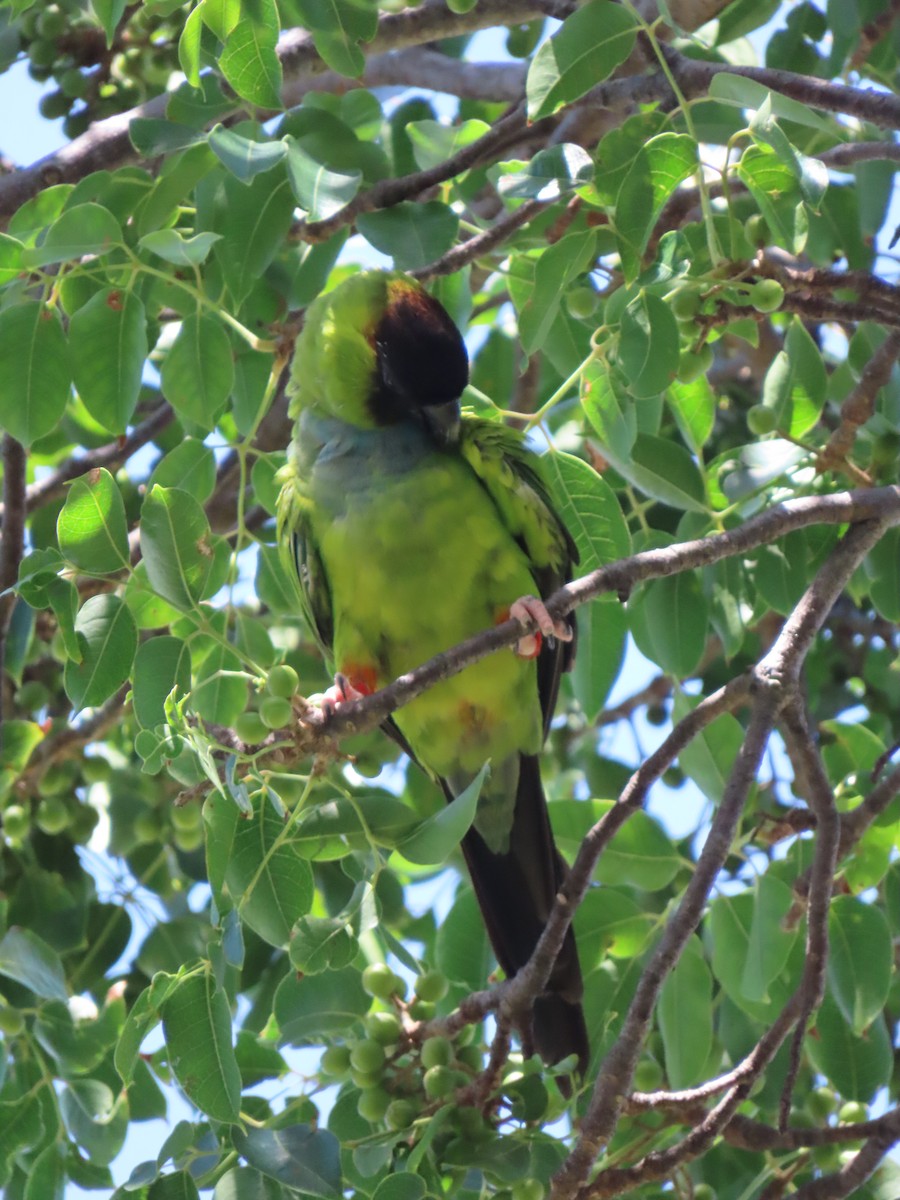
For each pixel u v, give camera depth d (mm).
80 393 7320
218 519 11297
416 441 8492
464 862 9578
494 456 8500
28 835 9445
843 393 9086
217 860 6172
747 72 7496
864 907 7348
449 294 9305
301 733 6473
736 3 9391
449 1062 6922
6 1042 7867
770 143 6691
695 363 7738
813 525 8406
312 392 8805
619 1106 6297
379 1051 6926
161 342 10750
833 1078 7520
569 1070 6945
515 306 8766
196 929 9422
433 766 9117
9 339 7234
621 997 8055
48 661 10562
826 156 7969
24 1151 8250
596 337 7746
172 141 7316
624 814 6965
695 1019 7461
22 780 9312
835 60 8742
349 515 8453
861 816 7508
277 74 6992
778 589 8273
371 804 6500
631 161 6898
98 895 9531
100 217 6996
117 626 6578
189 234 8117
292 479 8867
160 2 7301
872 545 7551
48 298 7652
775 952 7109
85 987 9352
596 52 6809
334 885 9125
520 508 8539
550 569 8859
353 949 6402
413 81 10844
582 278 9023
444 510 8367
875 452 8234
